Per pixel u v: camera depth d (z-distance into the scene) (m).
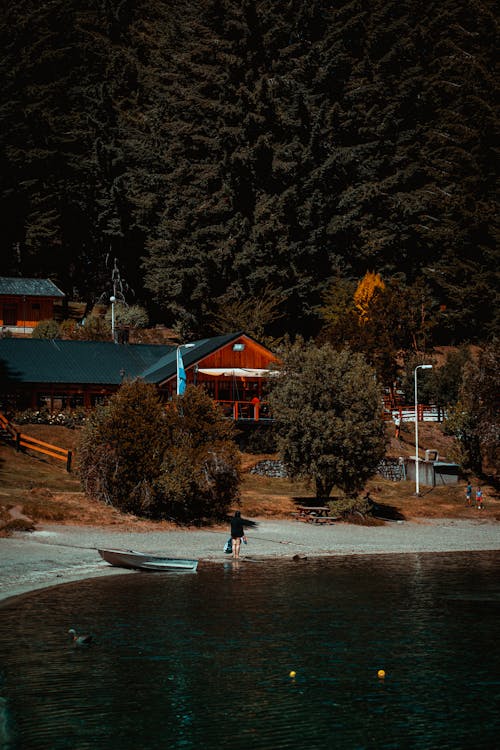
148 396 45.00
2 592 27.30
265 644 20.77
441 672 18.53
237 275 94.88
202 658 19.44
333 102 108.94
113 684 17.39
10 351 70.00
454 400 82.69
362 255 102.69
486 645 20.94
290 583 30.50
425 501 60.97
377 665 19.00
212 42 100.19
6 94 109.75
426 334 92.75
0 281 96.50
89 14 128.38
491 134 111.38
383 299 85.25
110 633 21.75
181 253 94.88
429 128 118.69
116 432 44.00
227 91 99.19
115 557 32.38
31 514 40.53
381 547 42.72
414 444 75.31
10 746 14.16
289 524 48.94
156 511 45.66
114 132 113.31
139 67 119.19
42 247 110.69
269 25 102.88
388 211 109.31
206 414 45.94
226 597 27.27
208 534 43.38
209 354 68.81
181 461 44.12
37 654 19.59
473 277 105.38
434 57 123.25
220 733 14.85
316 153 102.00
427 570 34.53
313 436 50.50
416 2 124.94
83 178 113.69
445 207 109.25
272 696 16.80
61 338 88.94
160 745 14.32
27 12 116.75
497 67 114.69
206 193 98.44
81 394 69.94
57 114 115.44
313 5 111.75
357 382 51.00
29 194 108.50
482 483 67.94
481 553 41.44
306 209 97.75
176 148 101.12
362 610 25.31
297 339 54.66
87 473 44.78
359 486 52.03
